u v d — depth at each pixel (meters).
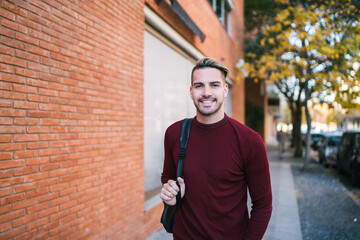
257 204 1.66
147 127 5.26
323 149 13.02
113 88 3.71
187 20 5.77
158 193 5.49
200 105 1.64
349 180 9.54
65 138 2.85
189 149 1.68
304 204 6.48
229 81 11.91
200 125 1.68
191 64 7.74
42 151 2.56
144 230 4.42
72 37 2.96
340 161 10.34
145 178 5.10
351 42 7.21
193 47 7.35
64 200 2.82
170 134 1.81
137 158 4.32
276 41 10.16
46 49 2.62
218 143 1.63
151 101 5.45
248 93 24.58
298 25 8.05
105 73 3.54
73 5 2.98
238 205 1.64
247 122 24.34
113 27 3.73
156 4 4.97
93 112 3.30
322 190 7.95
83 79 3.13
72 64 2.96
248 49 11.98
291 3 8.35
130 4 4.16
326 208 6.15
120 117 3.87
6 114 2.22
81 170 3.08
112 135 3.67
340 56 7.66
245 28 12.41
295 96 18.16
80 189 3.05
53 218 2.67
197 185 1.62
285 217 5.43
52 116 2.68
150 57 5.39
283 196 7.10
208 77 1.64
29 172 2.42
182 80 7.06
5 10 2.21
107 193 3.53
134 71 4.26
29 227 2.41
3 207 2.19
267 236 4.42
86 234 3.13
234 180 1.62
